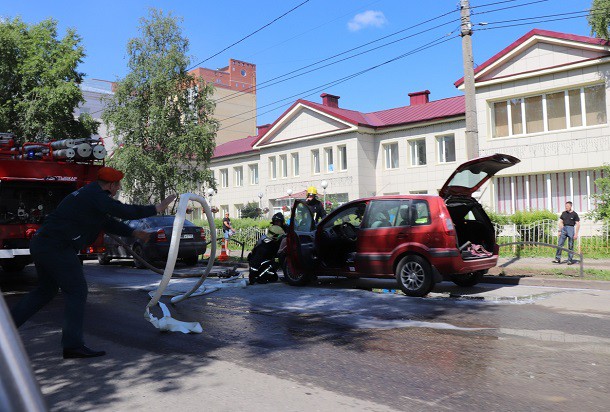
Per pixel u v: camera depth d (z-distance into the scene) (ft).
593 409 11.73
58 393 13.34
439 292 30.60
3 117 79.10
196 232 52.49
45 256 16.20
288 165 112.06
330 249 33.04
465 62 43.52
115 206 16.60
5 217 36.11
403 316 22.97
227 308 25.91
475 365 15.28
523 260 46.01
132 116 91.66
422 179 93.81
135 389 13.56
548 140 71.92
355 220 38.68
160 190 94.84
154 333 20.31
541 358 15.92
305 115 108.06
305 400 12.55
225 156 129.18
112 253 54.34
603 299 26.55
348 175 99.71
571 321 21.31
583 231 69.05
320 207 40.78
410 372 14.70
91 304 27.89
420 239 28.78
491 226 32.17
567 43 68.80
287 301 27.68
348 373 14.70
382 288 33.04
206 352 17.26
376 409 11.91
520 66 73.67
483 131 77.05
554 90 71.46
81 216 16.43
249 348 17.74
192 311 25.20
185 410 12.03
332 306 25.86
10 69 81.41
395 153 98.84
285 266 34.35
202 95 95.45
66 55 84.64
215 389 13.46
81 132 87.35
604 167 60.03
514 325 20.72
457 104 94.58
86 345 18.39
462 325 20.90
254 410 11.96
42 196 37.83
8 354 1.98
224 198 131.44
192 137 91.40
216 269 48.16
